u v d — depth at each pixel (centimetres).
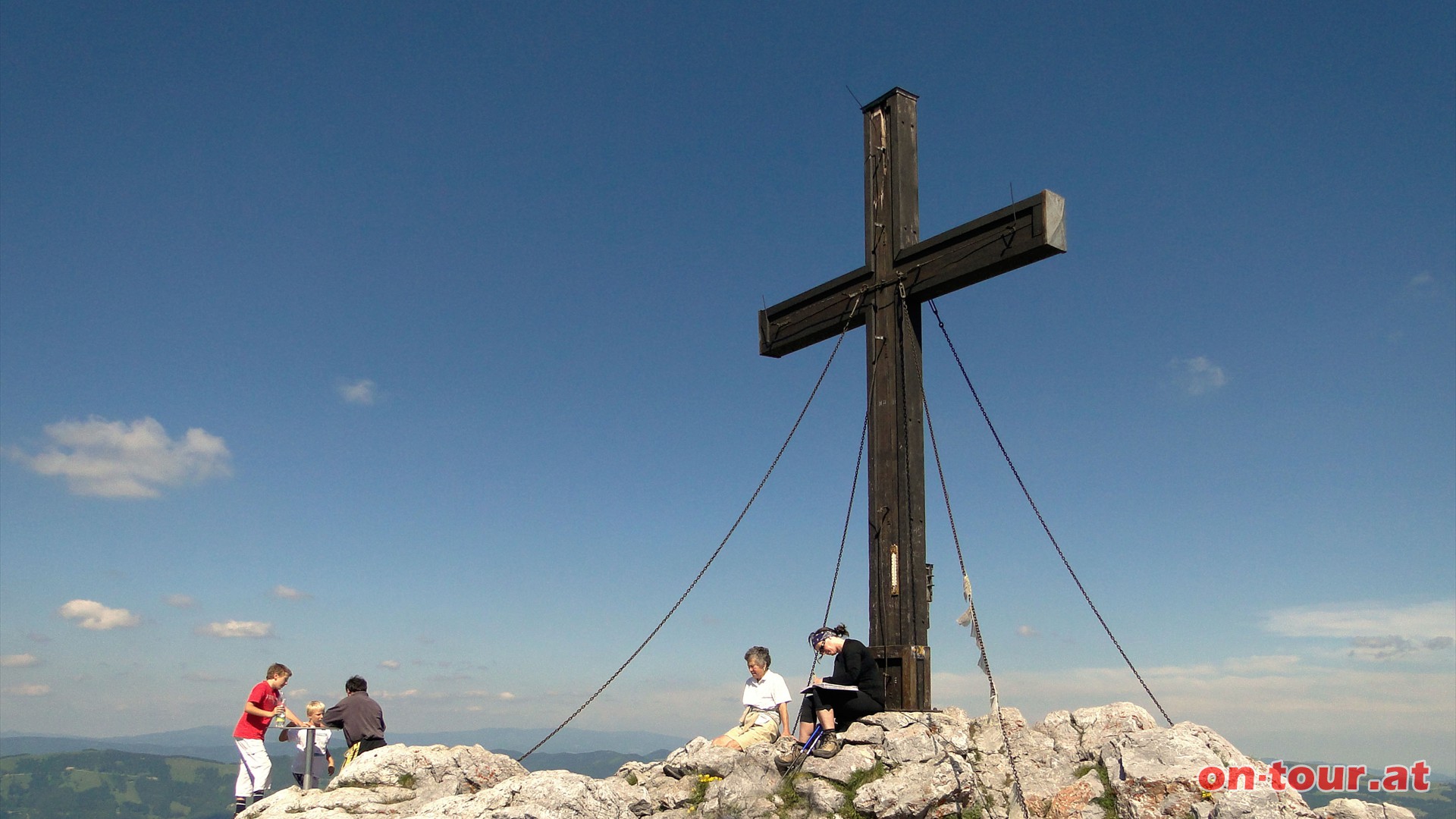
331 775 1120
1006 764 1045
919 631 1152
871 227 1297
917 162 1303
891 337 1238
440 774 949
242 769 1115
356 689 1165
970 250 1154
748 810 991
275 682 1162
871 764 1016
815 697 1073
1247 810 835
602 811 866
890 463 1202
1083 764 1000
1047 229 1062
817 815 986
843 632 1128
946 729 1057
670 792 1023
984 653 1038
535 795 836
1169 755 914
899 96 1298
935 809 980
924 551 1182
